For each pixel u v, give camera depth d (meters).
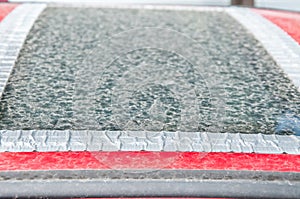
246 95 1.06
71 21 1.32
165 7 1.44
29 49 1.17
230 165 0.89
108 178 0.83
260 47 1.22
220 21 1.36
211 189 0.81
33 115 0.99
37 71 1.10
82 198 0.79
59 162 0.88
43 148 0.91
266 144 0.94
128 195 0.79
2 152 0.90
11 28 1.24
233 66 1.15
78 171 0.85
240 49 1.21
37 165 0.87
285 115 1.01
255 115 1.01
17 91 1.04
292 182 0.83
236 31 1.30
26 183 0.81
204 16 1.39
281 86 1.09
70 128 0.96
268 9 1.46
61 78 1.09
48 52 1.17
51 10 1.39
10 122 0.97
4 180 0.81
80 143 0.93
